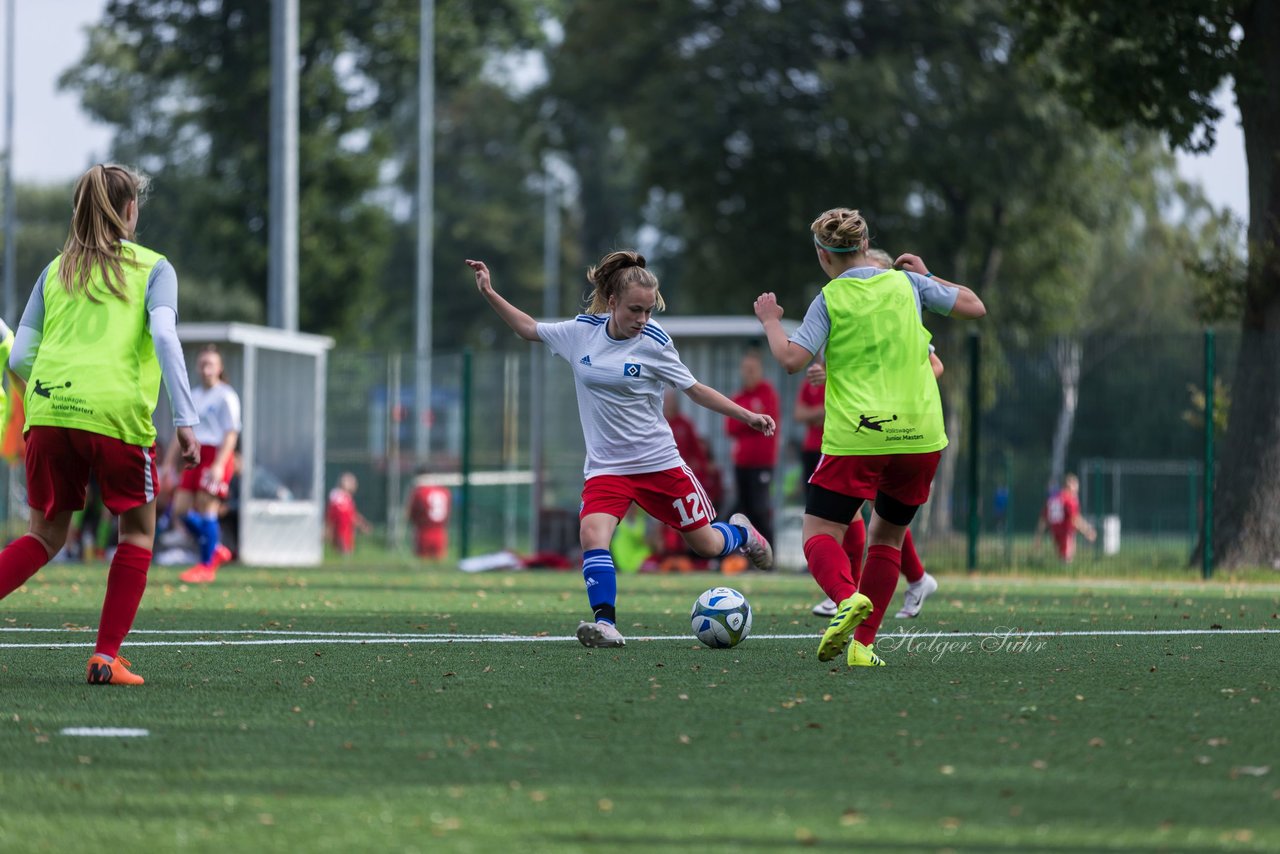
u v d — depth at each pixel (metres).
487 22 151.62
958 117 120.25
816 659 26.12
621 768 15.82
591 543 28.17
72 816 13.65
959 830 13.19
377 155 147.38
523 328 28.14
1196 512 93.62
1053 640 29.95
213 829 13.17
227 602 39.66
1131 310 186.75
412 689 21.77
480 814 13.73
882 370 24.39
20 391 69.88
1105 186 130.62
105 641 22.25
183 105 185.12
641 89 132.38
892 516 25.08
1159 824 13.43
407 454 89.19
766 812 13.83
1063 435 84.88
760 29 127.62
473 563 64.25
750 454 55.84
